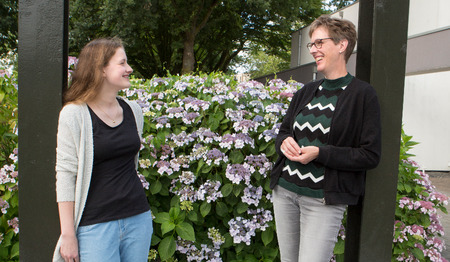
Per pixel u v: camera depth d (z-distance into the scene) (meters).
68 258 1.44
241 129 2.56
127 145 1.56
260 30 22.17
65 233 1.42
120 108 1.65
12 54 19.78
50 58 1.54
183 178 2.51
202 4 16.94
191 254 2.52
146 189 2.58
